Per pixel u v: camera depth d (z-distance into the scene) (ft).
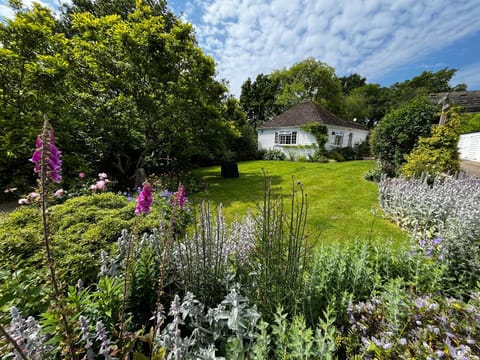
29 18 17.71
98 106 22.45
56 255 5.90
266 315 4.71
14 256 5.70
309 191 20.30
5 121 15.46
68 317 3.37
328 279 5.44
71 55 20.27
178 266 5.87
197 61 24.44
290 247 5.01
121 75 22.29
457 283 5.96
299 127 46.96
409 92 90.22
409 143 21.39
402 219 12.12
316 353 3.33
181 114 25.59
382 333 3.82
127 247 5.84
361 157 50.14
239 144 50.52
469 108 43.62
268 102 77.10
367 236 11.00
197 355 3.51
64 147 18.42
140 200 3.61
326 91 66.90
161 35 21.16
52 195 2.99
